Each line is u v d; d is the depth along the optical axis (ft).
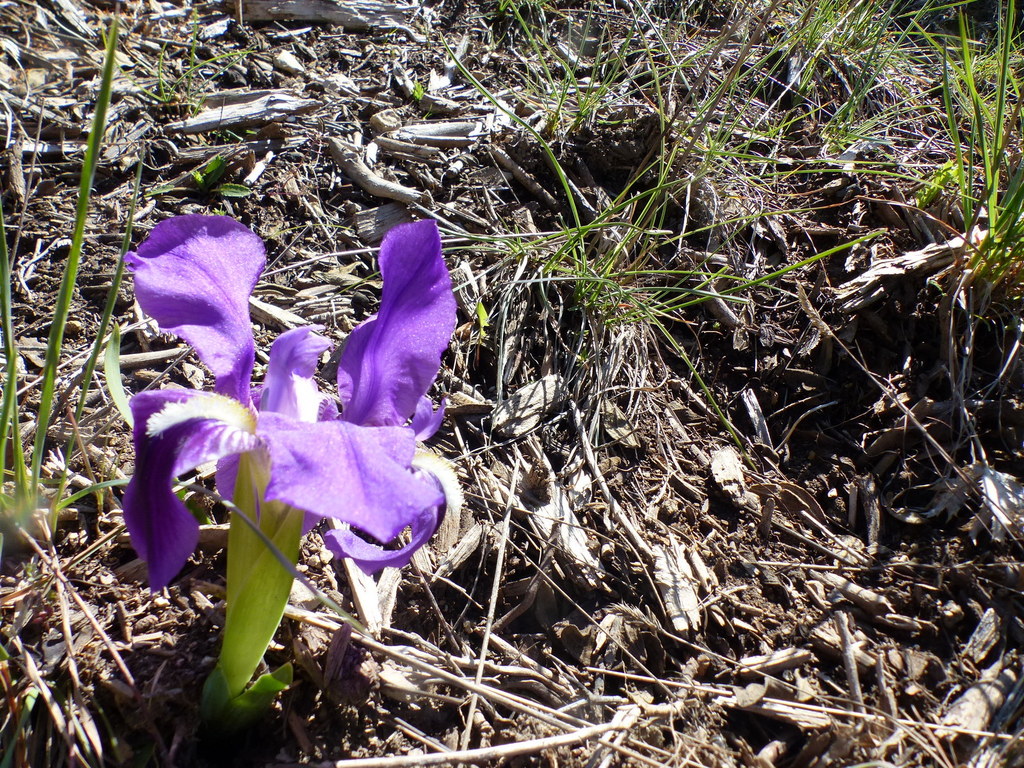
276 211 1.16
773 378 1.08
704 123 1.16
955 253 1.07
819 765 0.73
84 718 0.67
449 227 1.17
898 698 0.79
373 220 1.17
